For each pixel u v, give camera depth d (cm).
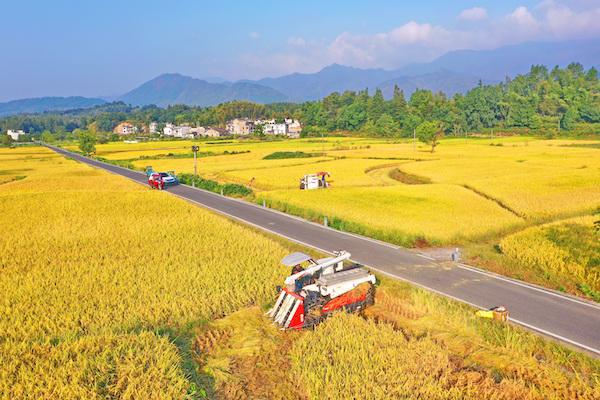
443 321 1516
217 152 11462
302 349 1320
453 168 6781
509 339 1377
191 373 1248
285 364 1296
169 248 2377
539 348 1352
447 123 19250
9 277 1939
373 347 1291
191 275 1880
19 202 3994
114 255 2258
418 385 1119
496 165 7044
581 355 1298
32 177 6838
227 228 2850
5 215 3431
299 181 5569
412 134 18200
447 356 1252
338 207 3581
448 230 2756
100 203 3922
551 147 11469
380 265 2167
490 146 12325
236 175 6228
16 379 1145
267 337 1445
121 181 6175
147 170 7006
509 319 1545
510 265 2136
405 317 1583
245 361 1316
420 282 1925
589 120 18900
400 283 1898
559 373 1193
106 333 1374
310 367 1212
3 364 1210
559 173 5631
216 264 2053
